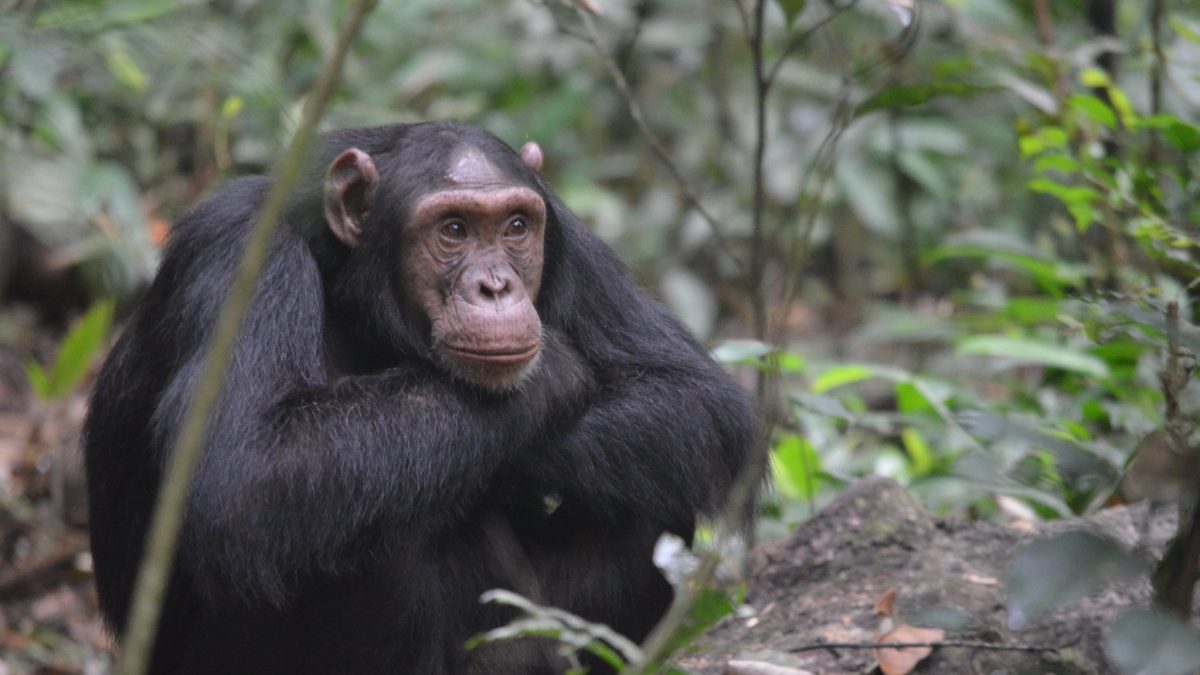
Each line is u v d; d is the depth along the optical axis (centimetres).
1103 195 1174
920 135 2044
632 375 1007
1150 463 725
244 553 847
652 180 2166
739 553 1188
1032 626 941
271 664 914
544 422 946
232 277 922
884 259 2183
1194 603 928
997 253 1394
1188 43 1548
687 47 2112
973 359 1792
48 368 1823
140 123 1941
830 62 2058
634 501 957
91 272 1875
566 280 1040
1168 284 1273
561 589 946
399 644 888
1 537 1452
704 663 1010
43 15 1525
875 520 1108
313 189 1003
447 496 894
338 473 858
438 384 920
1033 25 1802
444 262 960
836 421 1335
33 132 1833
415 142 1000
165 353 962
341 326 1005
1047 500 1133
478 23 2162
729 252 1396
